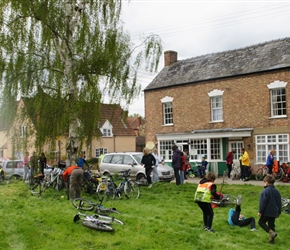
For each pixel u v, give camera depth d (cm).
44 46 1537
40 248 838
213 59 3064
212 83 2836
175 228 981
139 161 2098
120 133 5156
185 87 2998
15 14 1493
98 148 4900
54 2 1517
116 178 1861
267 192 904
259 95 2592
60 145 1689
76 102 1515
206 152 2869
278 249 838
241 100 2681
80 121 1581
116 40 1587
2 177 2241
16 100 1528
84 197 1514
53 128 1513
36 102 1509
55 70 1557
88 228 983
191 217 1124
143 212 1196
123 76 1586
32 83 1522
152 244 855
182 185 1889
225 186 1894
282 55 2609
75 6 1578
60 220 1056
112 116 1672
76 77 1552
